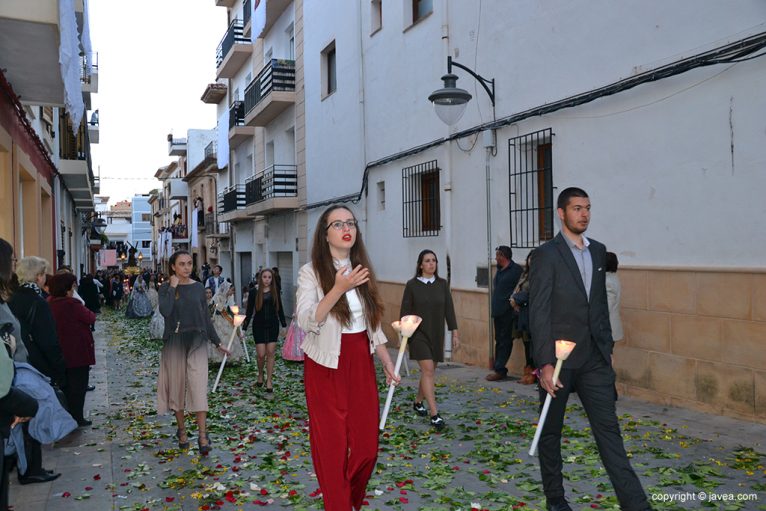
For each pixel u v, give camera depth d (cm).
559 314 396
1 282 368
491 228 1020
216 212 3541
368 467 370
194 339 632
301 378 1048
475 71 1050
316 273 369
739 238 622
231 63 2786
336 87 1655
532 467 529
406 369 1014
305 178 1933
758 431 582
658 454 532
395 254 1351
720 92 636
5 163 965
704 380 657
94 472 566
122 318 2569
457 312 1116
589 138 809
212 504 469
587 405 397
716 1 636
